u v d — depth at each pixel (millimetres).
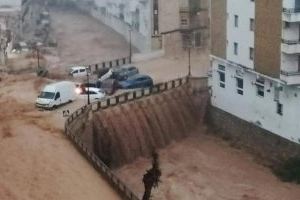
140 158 72188
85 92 75625
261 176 66312
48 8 178000
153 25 110750
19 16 132875
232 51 74000
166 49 107500
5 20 126812
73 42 135250
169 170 67750
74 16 171125
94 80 86938
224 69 76938
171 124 77312
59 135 62812
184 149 74250
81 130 66938
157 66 97562
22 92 78125
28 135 61844
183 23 107750
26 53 110438
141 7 116625
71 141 61656
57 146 59969
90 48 128625
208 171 67688
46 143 60281
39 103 70625
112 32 145500
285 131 67312
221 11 75562
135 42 124938
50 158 57062
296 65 65125
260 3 67500
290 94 65750
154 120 75438
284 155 67625
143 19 116125
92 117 69562
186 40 107750
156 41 110312
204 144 75750
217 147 74562
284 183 64625
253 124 72500
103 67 95812
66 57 118812
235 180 65562
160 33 109250
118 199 52719
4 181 51531
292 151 66562
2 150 57469
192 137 78188
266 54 67750
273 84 68062
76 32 147375
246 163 69625
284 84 65312
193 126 80250
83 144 61031
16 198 49156
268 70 67750
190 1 107000
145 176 56031
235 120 75688
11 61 102562
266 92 69500
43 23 153000
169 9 108000
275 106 68375
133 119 73500
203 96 81562
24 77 86625
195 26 107312
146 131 74062
